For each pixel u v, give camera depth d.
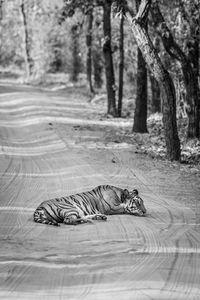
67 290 7.36
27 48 66.81
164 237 10.34
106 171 17.78
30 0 67.00
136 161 19.72
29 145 23.69
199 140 23.78
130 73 45.84
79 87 53.88
